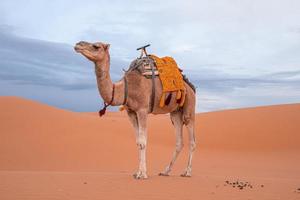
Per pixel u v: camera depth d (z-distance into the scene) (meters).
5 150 31.36
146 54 12.84
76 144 33.28
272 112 45.50
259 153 36.62
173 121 13.66
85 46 10.73
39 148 32.19
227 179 13.41
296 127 41.25
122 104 11.70
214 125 42.88
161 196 9.77
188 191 10.46
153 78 12.20
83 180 11.73
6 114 37.91
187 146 38.12
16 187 10.44
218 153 36.22
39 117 38.00
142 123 11.91
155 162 31.05
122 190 10.28
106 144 33.81
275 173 24.48
